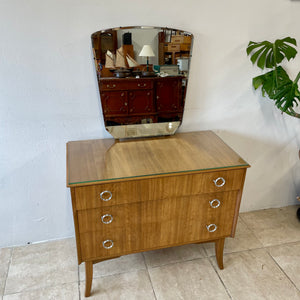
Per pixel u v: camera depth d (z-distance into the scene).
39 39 1.48
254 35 1.74
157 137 1.79
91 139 1.78
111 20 1.52
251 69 1.83
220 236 1.67
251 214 2.32
